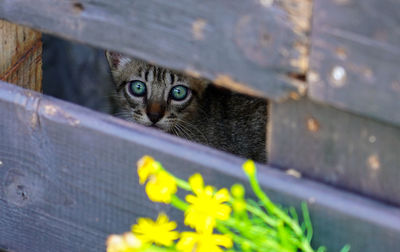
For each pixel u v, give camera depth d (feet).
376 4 1.52
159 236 1.77
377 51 1.55
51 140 1.91
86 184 1.92
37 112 1.90
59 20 1.86
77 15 1.84
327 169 1.77
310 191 1.75
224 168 1.80
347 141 1.71
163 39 1.79
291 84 1.67
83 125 1.87
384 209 1.70
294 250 1.78
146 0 1.78
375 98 1.59
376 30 1.54
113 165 1.88
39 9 1.86
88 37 1.85
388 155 1.69
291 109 1.73
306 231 1.80
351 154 1.73
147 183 1.84
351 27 1.55
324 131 1.73
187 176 1.83
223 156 1.82
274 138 1.78
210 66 1.75
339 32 1.57
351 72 1.59
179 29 1.76
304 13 1.60
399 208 1.72
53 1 1.85
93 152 1.89
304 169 1.78
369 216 1.70
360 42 1.56
